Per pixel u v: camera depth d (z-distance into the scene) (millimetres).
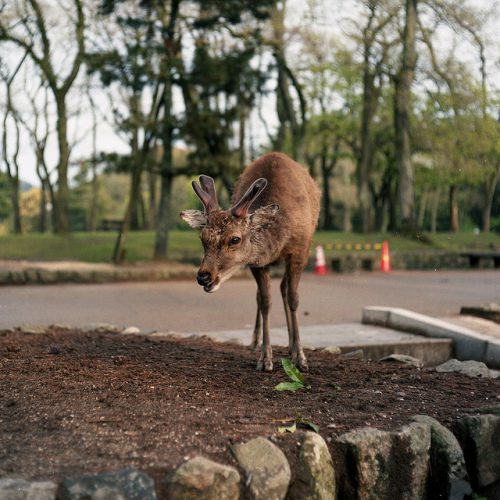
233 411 4395
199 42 19297
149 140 19312
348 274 20344
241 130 29969
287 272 6070
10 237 24250
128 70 18219
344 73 34531
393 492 4059
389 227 39969
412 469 4137
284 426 4133
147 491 3207
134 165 19531
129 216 19688
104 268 17641
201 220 5156
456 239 30047
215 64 18688
